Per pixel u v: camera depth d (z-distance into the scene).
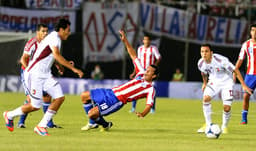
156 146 26.14
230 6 75.00
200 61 31.58
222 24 73.81
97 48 73.62
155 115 44.88
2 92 70.31
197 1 77.25
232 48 73.88
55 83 28.81
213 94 30.91
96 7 73.25
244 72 70.38
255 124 39.56
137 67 30.70
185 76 71.69
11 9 74.44
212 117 44.91
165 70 74.19
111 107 30.56
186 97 70.75
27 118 39.00
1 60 71.12
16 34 70.81
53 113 29.03
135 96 30.27
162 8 73.44
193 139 29.42
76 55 73.88
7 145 25.42
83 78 74.19
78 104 54.25
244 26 73.50
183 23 73.75
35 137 28.44
